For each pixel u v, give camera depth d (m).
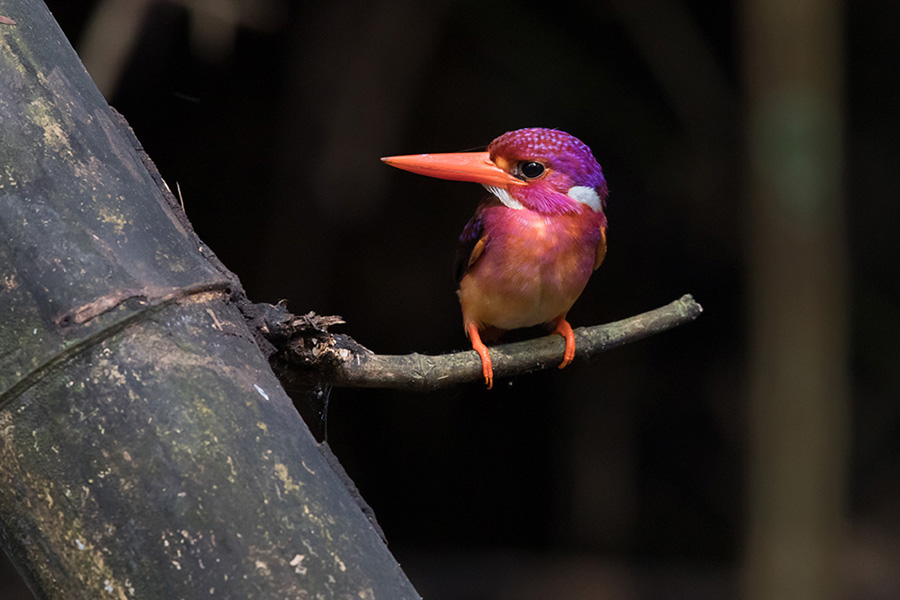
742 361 15.32
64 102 2.07
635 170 13.90
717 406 15.73
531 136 4.46
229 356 1.95
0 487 1.79
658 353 16.02
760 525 9.98
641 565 15.20
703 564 15.38
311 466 1.91
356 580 1.80
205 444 1.80
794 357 9.50
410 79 10.91
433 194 13.80
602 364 14.91
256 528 1.77
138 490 1.75
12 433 1.79
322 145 11.09
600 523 14.54
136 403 1.80
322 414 3.46
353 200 10.82
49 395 1.80
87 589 1.74
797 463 9.66
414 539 16.03
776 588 9.82
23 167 1.94
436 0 10.98
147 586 1.72
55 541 1.76
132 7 8.76
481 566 14.73
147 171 2.27
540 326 5.68
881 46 14.20
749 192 9.68
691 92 12.80
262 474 1.82
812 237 9.31
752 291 9.78
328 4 11.22
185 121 12.84
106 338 1.83
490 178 4.48
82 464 1.76
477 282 4.62
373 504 16.06
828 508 9.74
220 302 2.03
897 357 15.35
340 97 10.80
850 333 15.19
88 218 1.95
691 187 13.39
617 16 12.65
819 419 9.55
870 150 14.76
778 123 9.26
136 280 1.91
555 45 12.77
